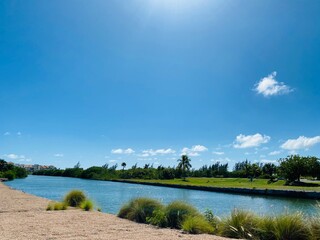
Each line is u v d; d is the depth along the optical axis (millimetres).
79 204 18656
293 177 82562
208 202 40188
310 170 81125
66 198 19250
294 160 83688
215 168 178000
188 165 134375
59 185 78875
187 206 12477
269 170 134875
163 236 9281
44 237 8766
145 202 13562
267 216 10289
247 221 10203
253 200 44094
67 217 13391
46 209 16578
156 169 158750
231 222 10344
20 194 29078
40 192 49438
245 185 79000
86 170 182125
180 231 10508
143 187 82625
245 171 135125
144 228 10938
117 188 73250
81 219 12828
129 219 13195
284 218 9453
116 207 27953
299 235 9117
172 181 114625
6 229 10000
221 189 66250
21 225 10914
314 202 41469
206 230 10562
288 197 50312
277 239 9211
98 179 159875
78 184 90875
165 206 13203
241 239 9352
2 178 106875
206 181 113375
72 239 8547
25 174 153250
